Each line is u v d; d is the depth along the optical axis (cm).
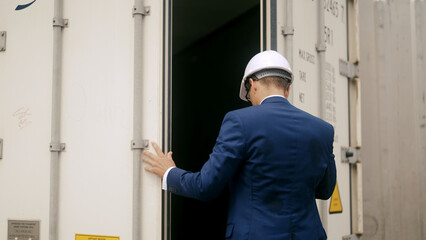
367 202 305
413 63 313
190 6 294
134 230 196
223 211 304
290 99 227
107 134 205
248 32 278
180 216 325
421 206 307
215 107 321
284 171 158
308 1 252
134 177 198
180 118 357
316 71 258
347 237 277
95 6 211
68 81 212
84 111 209
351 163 289
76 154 208
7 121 219
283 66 174
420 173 309
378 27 312
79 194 207
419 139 311
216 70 322
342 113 283
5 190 216
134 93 201
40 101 215
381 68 311
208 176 157
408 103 312
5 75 221
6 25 222
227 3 285
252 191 160
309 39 251
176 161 353
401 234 304
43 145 213
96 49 209
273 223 155
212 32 331
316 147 165
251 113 162
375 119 309
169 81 205
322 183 179
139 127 199
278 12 227
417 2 317
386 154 307
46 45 215
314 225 163
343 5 294
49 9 216
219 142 162
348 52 298
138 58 201
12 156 217
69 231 206
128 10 207
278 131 160
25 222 212
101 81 208
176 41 364
